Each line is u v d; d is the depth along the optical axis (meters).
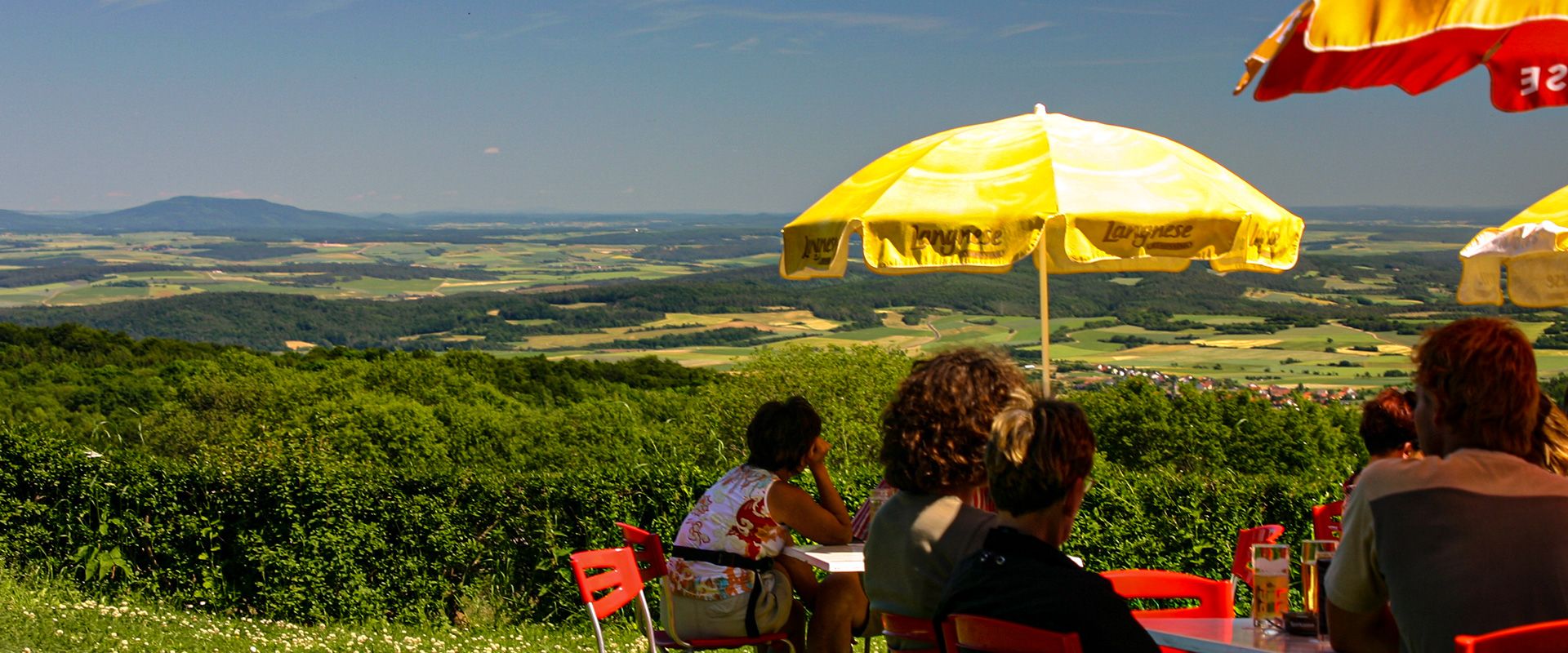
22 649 7.17
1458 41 2.79
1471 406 3.07
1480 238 6.63
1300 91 2.92
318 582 9.62
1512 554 2.94
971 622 3.06
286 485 9.66
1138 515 9.95
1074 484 3.16
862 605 5.22
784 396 21.97
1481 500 2.99
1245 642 3.66
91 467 9.70
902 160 5.06
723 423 22.45
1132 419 27.89
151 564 9.66
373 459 34.66
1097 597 3.03
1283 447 26.94
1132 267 6.11
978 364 3.98
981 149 4.89
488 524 9.94
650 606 9.89
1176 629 3.85
